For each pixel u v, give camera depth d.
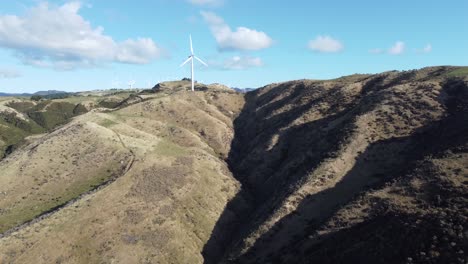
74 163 96.81
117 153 99.31
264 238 67.44
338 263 48.69
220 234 83.00
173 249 74.75
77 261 69.31
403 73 113.94
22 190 89.19
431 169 57.97
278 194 80.62
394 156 72.31
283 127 112.50
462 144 61.03
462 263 38.25
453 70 99.00
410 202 52.97
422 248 42.75
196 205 87.00
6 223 78.31
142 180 89.00
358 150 76.38
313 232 60.03
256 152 111.06
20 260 67.50
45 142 106.38
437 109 80.06
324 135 93.31
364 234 51.44
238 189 97.81
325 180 72.31
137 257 71.56
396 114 83.62
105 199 81.75
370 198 59.06
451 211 46.31
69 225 75.00
